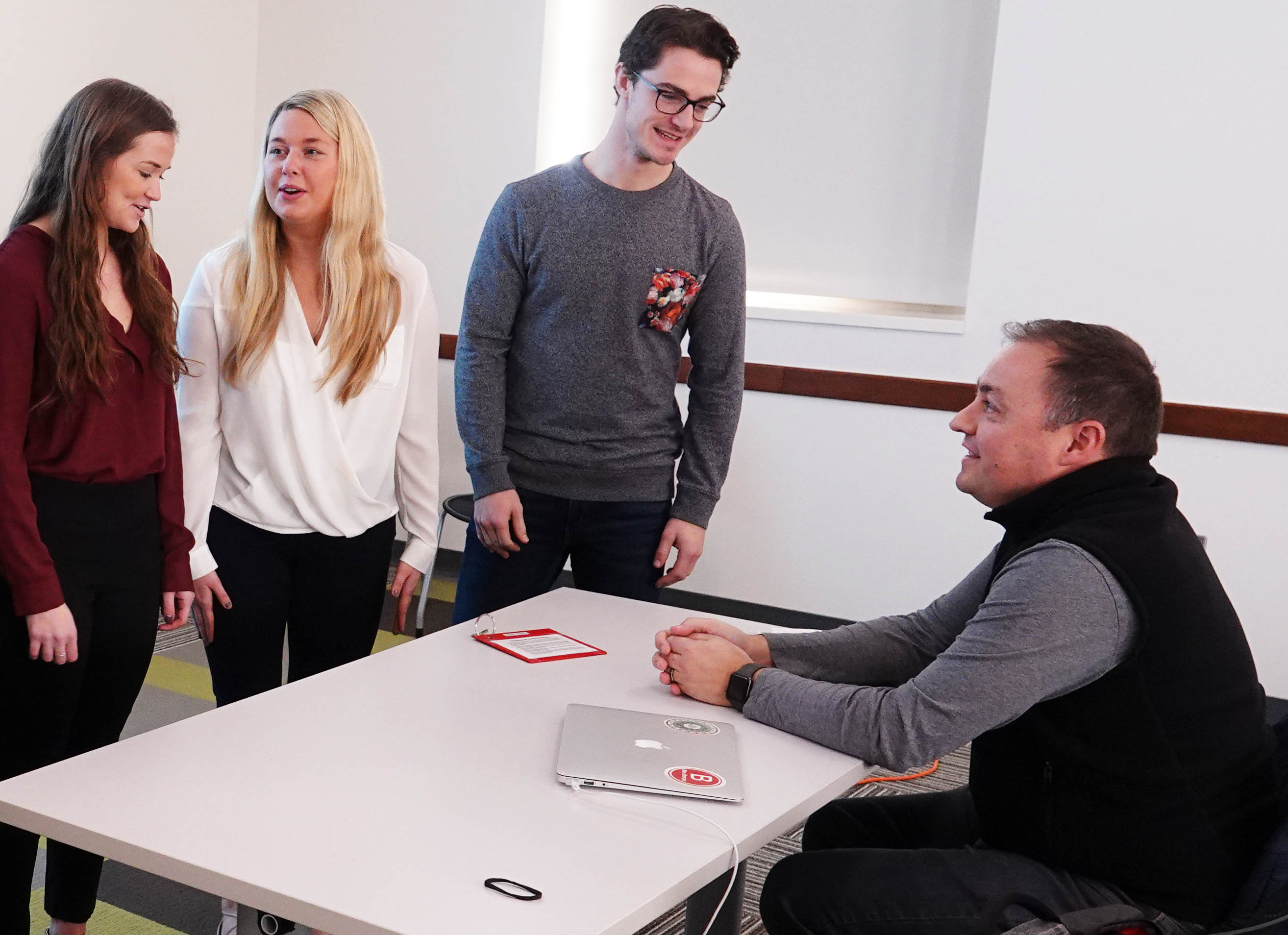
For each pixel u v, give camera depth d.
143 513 1.98
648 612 2.13
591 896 1.12
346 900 1.07
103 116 1.79
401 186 5.20
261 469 2.18
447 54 5.04
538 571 2.56
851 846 1.86
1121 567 1.46
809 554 4.61
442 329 5.19
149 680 3.71
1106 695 1.49
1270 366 3.90
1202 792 1.48
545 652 1.85
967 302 4.26
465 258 5.11
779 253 4.82
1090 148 4.04
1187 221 3.94
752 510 4.68
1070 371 1.55
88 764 1.32
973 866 1.52
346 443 2.20
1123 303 4.05
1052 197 4.11
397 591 2.40
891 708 1.52
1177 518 1.57
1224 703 1.49
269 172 2.07
